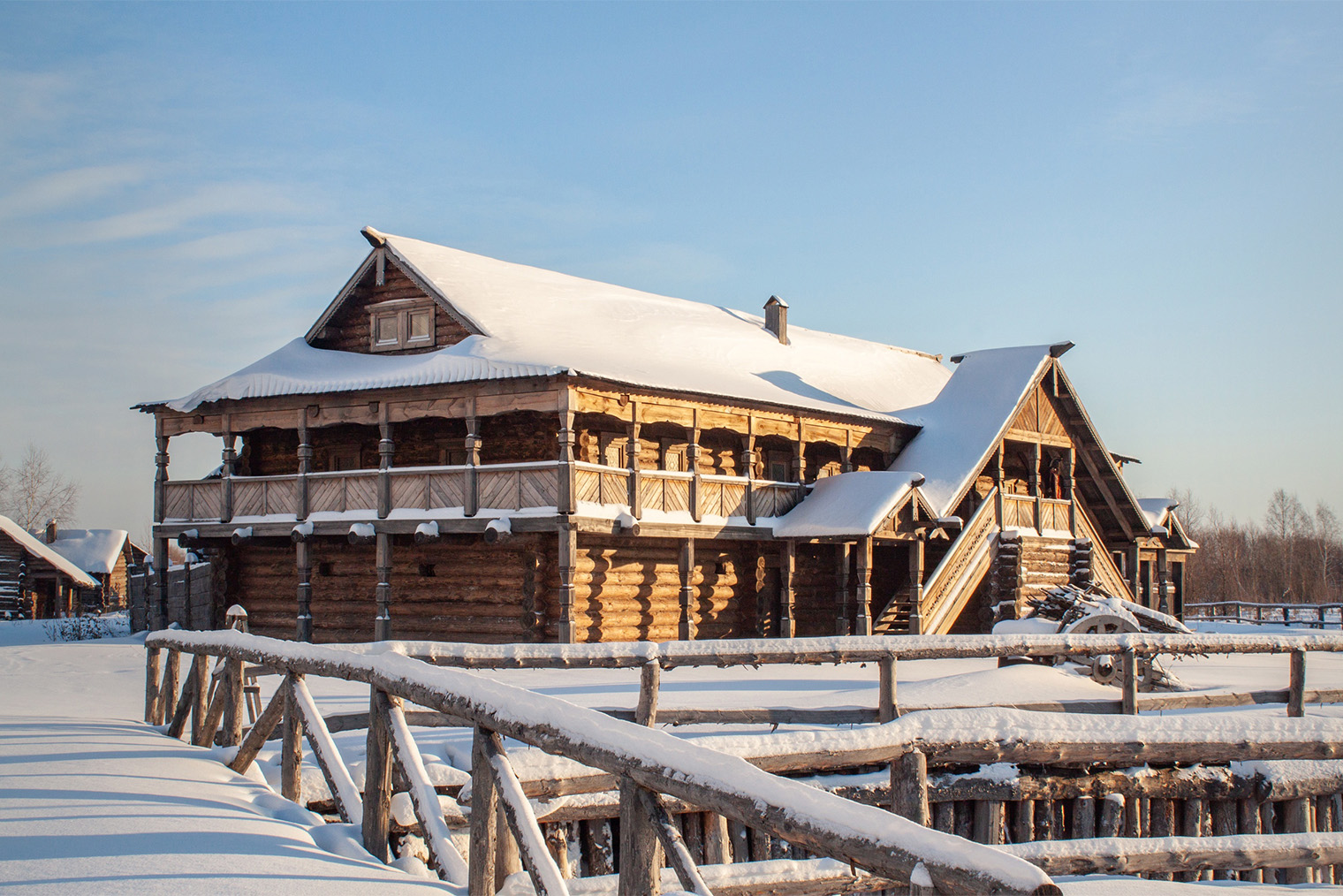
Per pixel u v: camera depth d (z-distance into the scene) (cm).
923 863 335
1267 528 9025
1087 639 1046
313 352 2630
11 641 2925
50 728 986
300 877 519
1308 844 898
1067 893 796
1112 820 936
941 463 2750
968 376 3020
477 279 2689
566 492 2080
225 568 2597
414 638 2353
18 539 4741
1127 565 3212
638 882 438
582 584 2283
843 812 368
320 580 2483
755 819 386
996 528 2719
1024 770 927
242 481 2419
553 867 478
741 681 1534
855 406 2859
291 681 755
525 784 755
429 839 581
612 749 445
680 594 2366
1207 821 984
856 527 2373
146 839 567
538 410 2125
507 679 1586
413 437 2514
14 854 525
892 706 959
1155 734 905
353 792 667
